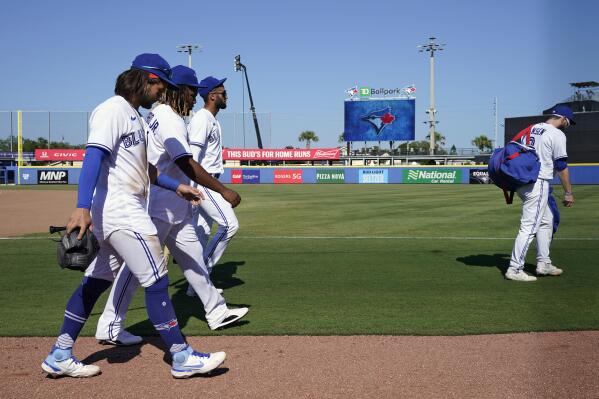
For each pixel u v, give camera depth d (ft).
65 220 41.34
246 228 34.60
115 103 9.86
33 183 121.80
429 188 92.73
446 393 9.45
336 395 9.43
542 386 9.68
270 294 17.04
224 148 132.98
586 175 101.81
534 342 12.13
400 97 135.23
